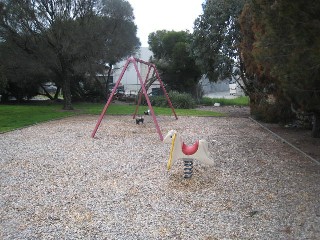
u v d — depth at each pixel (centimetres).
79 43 1650
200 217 459
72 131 1169
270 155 816
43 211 478
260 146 925
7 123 1324
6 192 555
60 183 603
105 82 2661
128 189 572
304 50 576
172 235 408
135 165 723
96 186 588
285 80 694
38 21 1631
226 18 1734
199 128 1262
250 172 670
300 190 561
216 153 836
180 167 705
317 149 883
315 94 789
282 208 486
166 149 880
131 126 1295
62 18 1638
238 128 1269
